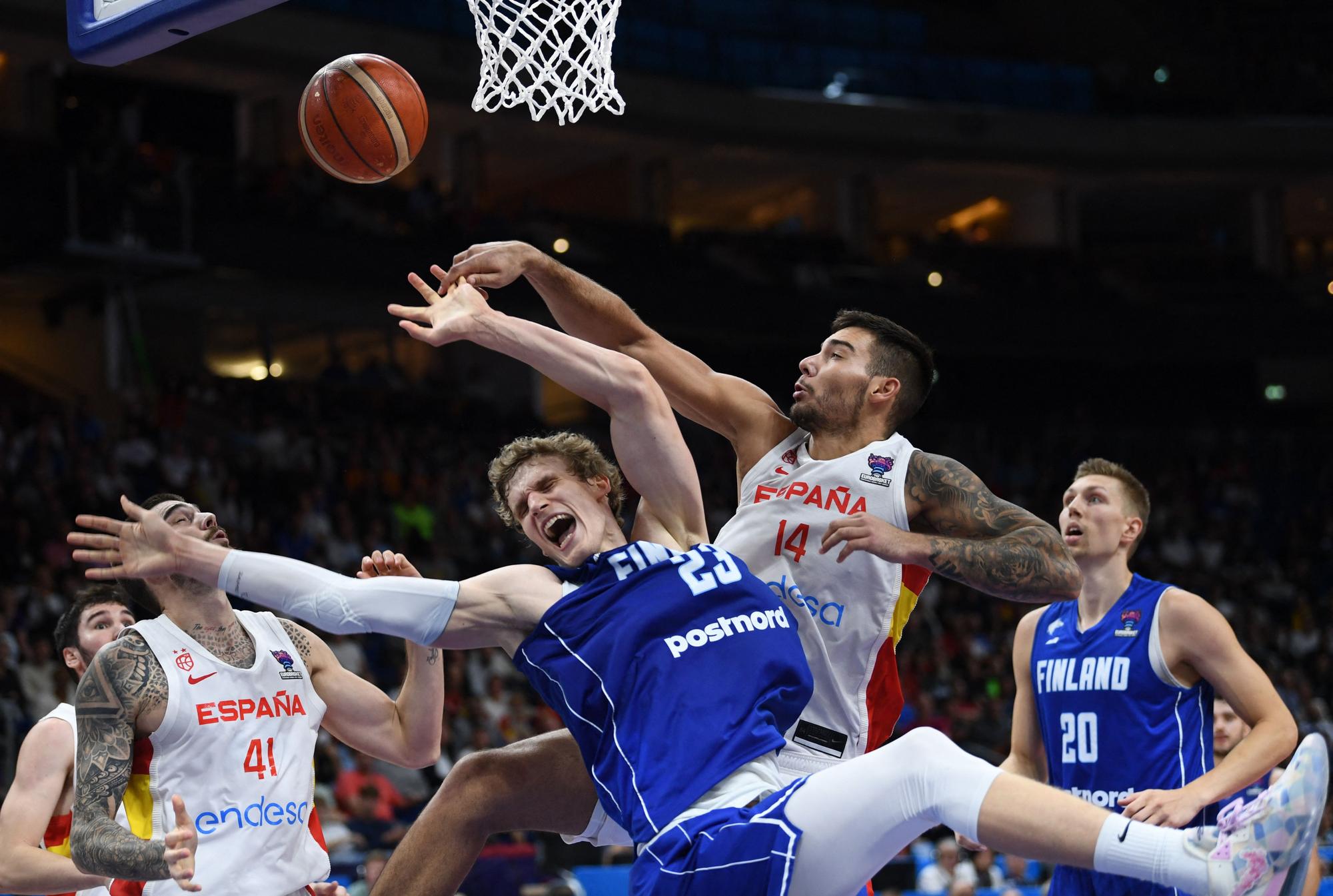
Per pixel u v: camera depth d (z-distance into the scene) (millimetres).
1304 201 23844
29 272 14820
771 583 3111
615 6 3641
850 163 21797
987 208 23953
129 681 2848
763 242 21016
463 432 17594
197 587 2957
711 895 2443
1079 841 2293
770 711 2699
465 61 18547
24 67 16734
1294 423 22234
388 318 18703
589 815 3111
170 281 16469
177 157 16000
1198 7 23875
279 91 18094
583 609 2713
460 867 3066
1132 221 24812
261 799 2914
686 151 21156
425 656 3217
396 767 9570
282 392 16547
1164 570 17078
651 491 3092
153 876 2531
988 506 2990
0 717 9180
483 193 19922
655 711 2619
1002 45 24750
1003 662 13859
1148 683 3639
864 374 3170
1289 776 2264
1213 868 2248
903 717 11945
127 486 13000
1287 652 15555
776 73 21641
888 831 2408
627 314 3322
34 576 10984
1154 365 22188
